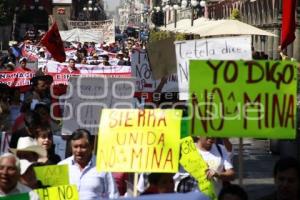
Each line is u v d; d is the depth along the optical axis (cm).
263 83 1367
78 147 1565
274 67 1366
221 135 1373
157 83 2509
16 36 15838
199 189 1565
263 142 3372
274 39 8094
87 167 1579
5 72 3609
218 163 1653
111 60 6069
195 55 1928
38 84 2597
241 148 1379
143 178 1638
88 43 9944
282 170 1232
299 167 1234
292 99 1366
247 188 2375
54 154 1783
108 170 1530
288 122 1371
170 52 2097
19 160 1395
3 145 1706
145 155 1527
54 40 3300
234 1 10881
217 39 1909
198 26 5153
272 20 8238
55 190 1424
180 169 1633
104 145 1535
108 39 10712
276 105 1368
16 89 2458
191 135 1391
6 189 1337
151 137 1530
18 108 2448
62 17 17550
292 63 1366
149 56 2133
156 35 9275
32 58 6128
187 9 10775
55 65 4159
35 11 17312
